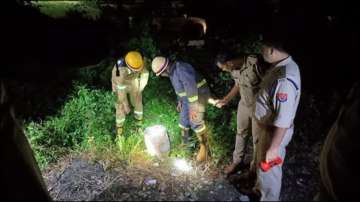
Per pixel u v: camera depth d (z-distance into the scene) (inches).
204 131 191.3
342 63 287.6
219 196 174.2
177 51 326.6
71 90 273.1
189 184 182.4
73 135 213.3
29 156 152.8
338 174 133.6
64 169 193.6
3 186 125.6
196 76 182.7
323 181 146.6
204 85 187.2
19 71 325.4
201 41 350.3
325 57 289.7
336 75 280.2
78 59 363.6
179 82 174.9
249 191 176.1
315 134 226.7
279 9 329.7
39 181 150.2
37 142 205.6
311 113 242.1
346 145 129.3
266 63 157.8
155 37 346.0
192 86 173.2
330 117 235.6
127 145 203.3
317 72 284.2
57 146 207.9
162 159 197.9
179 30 365.1
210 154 203.6
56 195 175.5
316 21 295.9
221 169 194.2
